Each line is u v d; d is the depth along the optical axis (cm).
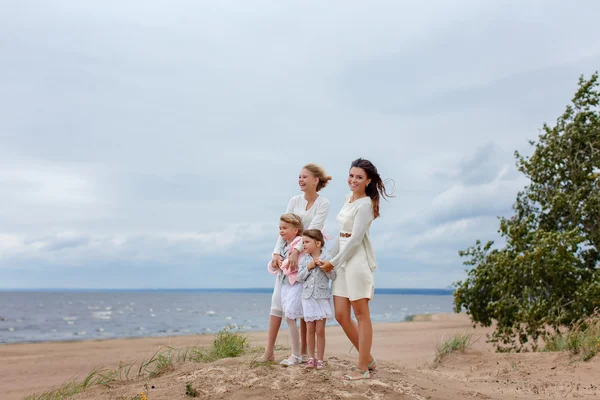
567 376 615
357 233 435
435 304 13825
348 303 448
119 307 8881
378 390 411
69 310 7375
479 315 1221
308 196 502
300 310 459
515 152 1273
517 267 1114
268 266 496
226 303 12531
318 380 418
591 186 1127
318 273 448
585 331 796
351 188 455
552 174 1206
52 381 1087
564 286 1068
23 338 2586
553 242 1059
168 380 485
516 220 1248
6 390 986
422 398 413
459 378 643
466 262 1234
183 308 8631
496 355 783
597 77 1148
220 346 654
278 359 505
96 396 478
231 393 407
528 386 576
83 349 1742
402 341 1797
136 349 1717
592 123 1157
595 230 1125
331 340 1736
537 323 1038
